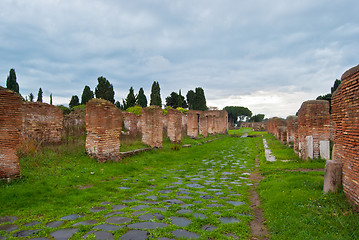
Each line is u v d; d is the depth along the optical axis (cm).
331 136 1302
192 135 2825
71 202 622
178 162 1395
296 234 413
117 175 979
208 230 458
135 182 878
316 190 642
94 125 1123
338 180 588
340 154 602
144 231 445
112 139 1198
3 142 719
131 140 1727
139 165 1193
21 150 963
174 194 729
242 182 914
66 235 432
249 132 4947
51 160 969
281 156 1425
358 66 504
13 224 486
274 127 3247
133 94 4166
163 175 1025
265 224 505
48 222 499
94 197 669
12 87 3609
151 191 762
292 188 696
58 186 742
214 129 3875
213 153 1830
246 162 1413
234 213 562
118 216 528
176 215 538
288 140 1939
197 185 863
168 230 450
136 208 588
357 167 499
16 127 747
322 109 1191
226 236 433
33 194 655
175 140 2138
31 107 1301
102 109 1136
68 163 989
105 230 450
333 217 464
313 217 471
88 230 450
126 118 2292
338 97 618
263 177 988
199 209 584
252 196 736
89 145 1146
